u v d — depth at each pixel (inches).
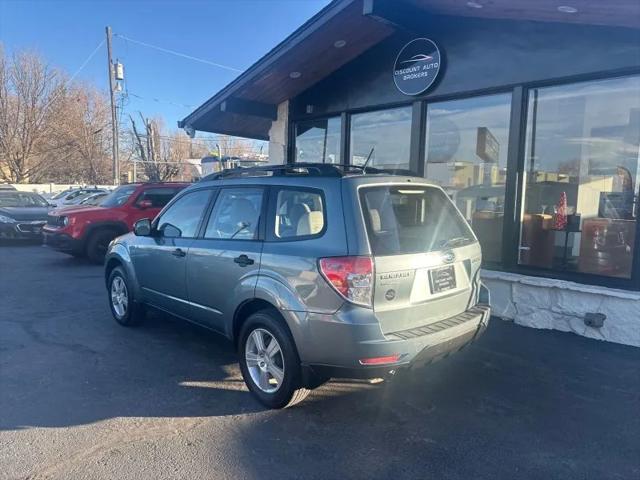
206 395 159.3
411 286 135.2
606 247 218.7
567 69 219.1
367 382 169.6
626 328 202.4
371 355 126.7
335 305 129.1
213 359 191.3
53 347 203.8
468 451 127.2
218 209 178.1
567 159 229.6
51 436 133.0
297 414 146.6
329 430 137.4
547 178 236.2
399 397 158.1
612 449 128.3
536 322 227.9
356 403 154.0
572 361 187.2
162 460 122.2
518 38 233.9
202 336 219.8
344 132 325.1
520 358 190.4
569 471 119.0
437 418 144.5
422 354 133.6
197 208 188.9
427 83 269.4
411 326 136.3
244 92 336.8
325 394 160.4
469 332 149.8
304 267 136.1
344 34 272.7
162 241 199.6
